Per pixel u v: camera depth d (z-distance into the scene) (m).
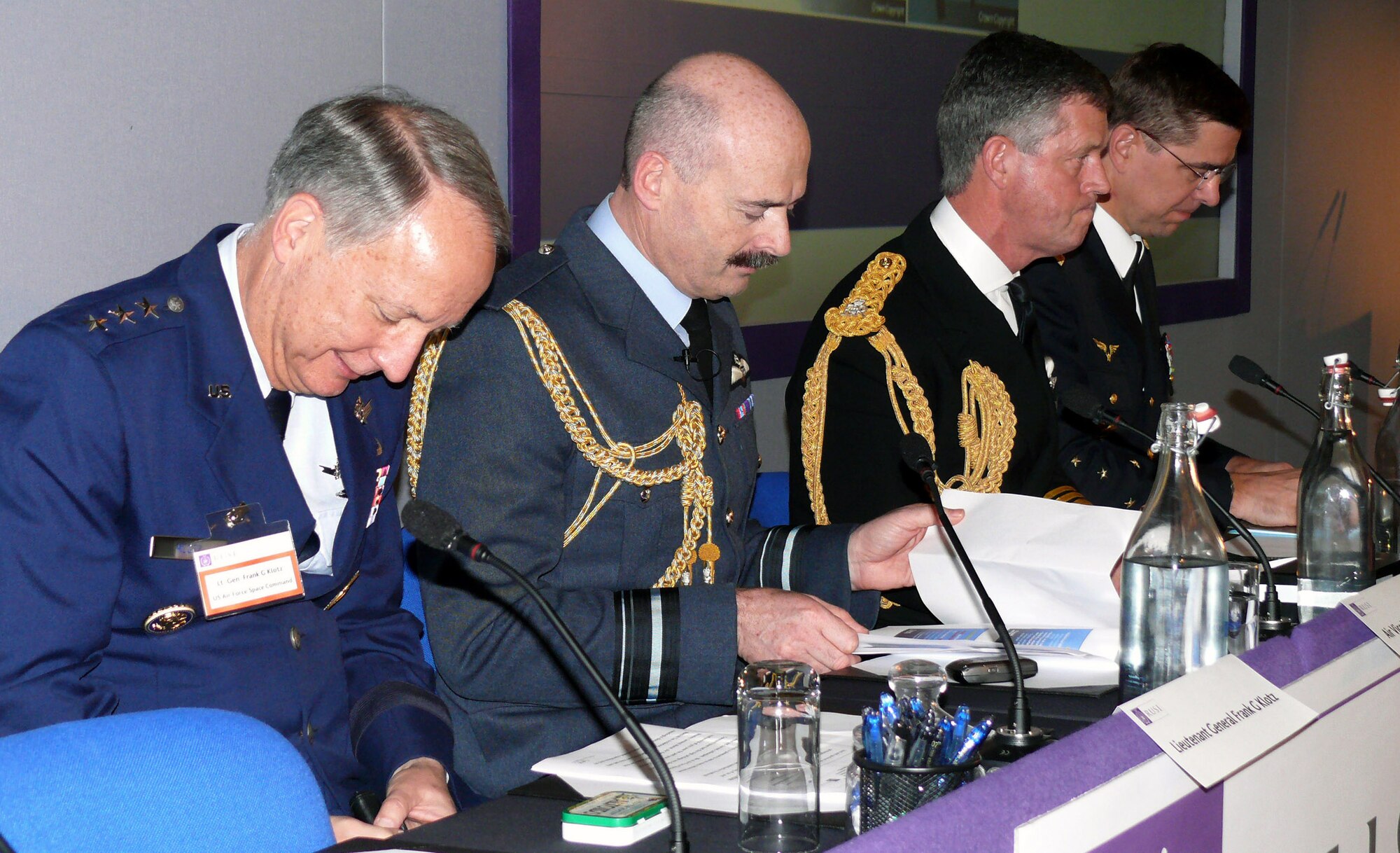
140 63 2.04
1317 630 1.33
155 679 1.42
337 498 1.57
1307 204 5.42
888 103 3.41
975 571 1.52
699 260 1.64
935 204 2.34
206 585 1.41
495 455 1.54
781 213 1.64
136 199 2.05
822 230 3.25
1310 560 1.75
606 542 1.62
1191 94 2.64
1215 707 1.14
